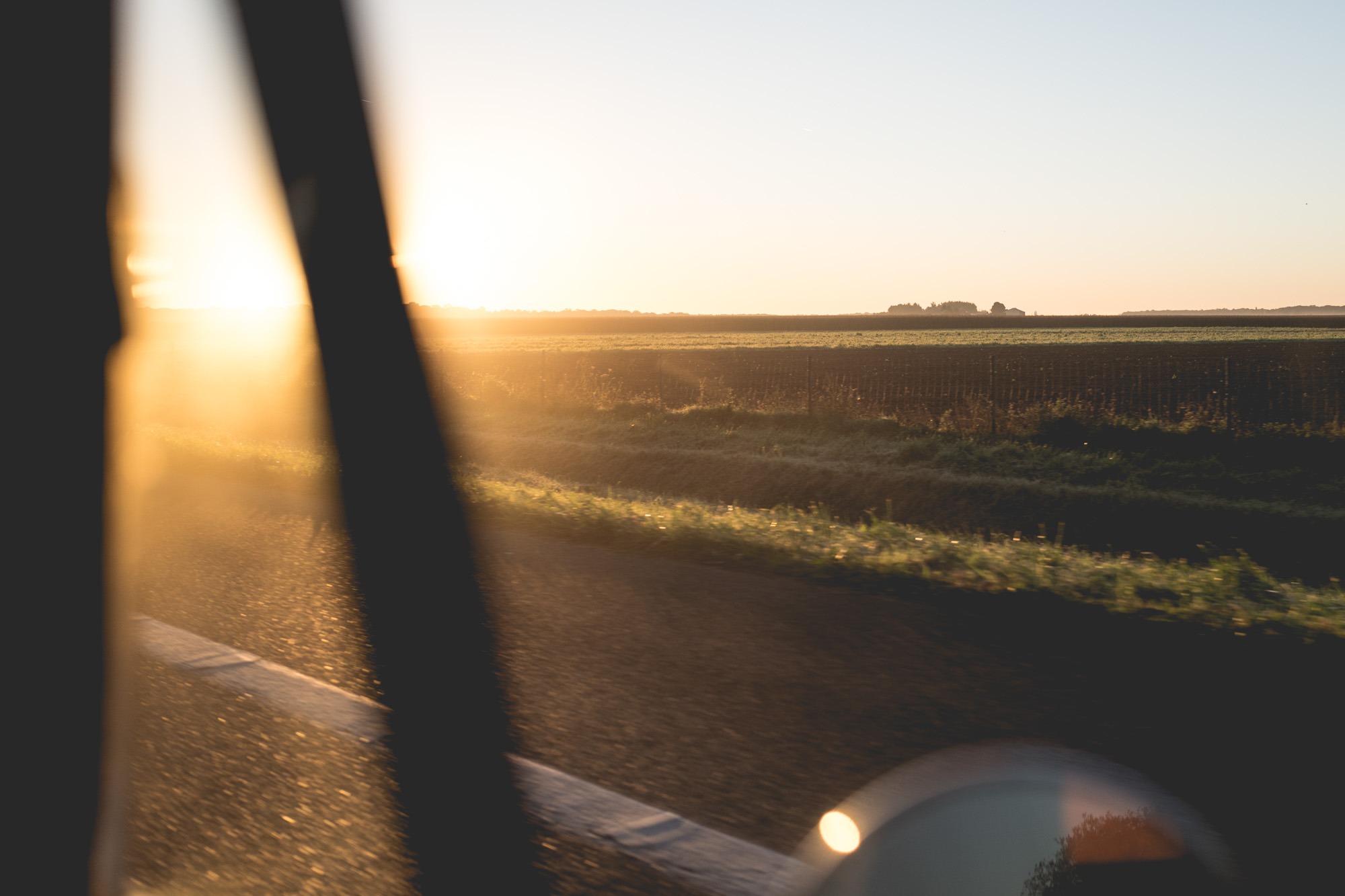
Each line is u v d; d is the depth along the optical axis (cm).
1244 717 364
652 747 356
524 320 15288
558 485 1548
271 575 640
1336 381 2653
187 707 402
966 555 643
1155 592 534
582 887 262
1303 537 1194
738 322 13688
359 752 355
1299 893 246
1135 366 3281
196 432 1571
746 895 255
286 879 269
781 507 1059
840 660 446
